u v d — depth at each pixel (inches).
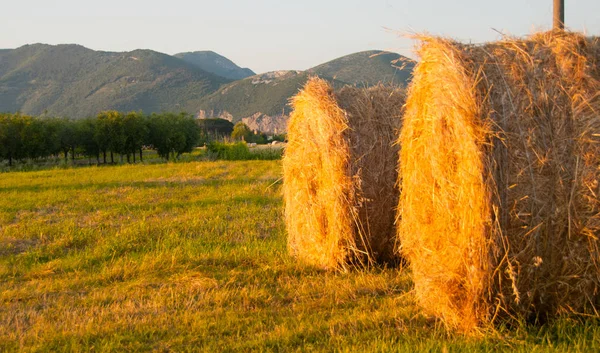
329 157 304.3
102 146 1989.4
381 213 305.3
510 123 197.5
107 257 364.2
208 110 7755.9
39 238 429.4
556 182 195.2
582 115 195.8
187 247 371.6
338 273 309.4
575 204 194.7
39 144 1801.2
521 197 196.4
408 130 233.6
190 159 1699.1
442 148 210.7
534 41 214.4
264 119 5718.5
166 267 329.4
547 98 197.6
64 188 737.0
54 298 278.1
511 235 198.1
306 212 324.8
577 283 201.2
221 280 294.8
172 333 225.1
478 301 206.7
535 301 207.9
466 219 202.1
